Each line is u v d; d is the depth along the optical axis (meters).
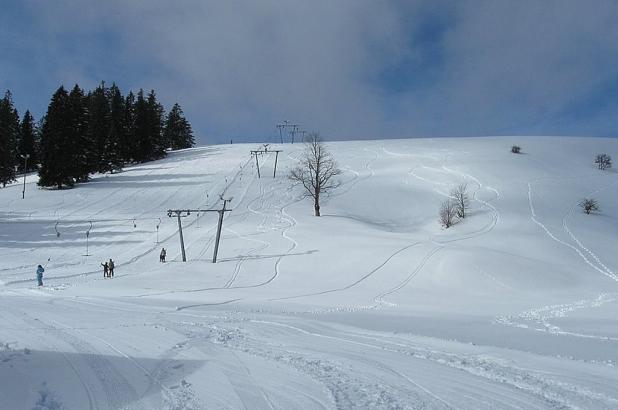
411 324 16.70
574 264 42.41
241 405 6.68
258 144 127.38
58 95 77.00
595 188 78.31
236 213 62.41
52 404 6.57
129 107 108.06
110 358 9.35
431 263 38.00
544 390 7.59
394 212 66.69
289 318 16.28
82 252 45.97
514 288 33.91
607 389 7.66
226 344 11.09
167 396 7.01
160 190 74.81
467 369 8.89
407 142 124.00
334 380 8.00
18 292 27.17
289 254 42.88
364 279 35.47
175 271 38.09
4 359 8.97
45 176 75.69
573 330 16.28
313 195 63.34
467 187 75.44
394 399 7.03
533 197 70.06
